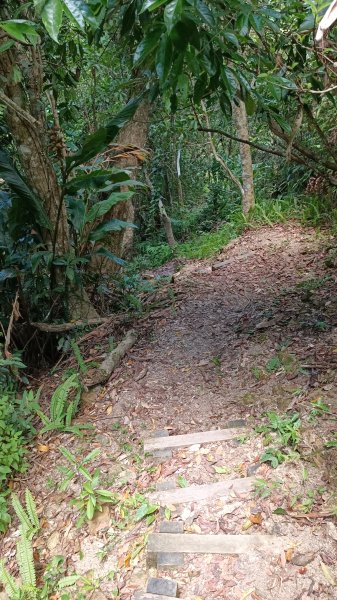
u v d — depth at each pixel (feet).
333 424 9.46
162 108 24.29
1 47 10.36
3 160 14.30
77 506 9.52
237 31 8.50
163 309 18.12
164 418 11.62
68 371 14.44
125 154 17.07
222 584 7.37
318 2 7.10
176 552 7.96
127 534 8.80
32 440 11.96
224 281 20.16
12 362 12.17
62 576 8.54
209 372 12.96
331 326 13.09
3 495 10.28
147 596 7.43
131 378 13.55
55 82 18.56
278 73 11.03
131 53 12.50
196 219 39.24
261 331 14.15
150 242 39.04
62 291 16.43
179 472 9.70
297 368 11.61
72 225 17.88
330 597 6.81
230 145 39.70
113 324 16.99
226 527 8.21
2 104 13.48
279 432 9.73
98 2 6.00
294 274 18.83
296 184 28.66
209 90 9.70
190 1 6.06
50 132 15.61
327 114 18.43
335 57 10.25
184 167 42.70
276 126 12.80
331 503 8.04
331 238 22.20
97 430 11.69
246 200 29.50
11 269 15.01
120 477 10.07
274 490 8.55
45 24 4.53
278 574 7.27
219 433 10.39
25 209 15.07
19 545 8.71
